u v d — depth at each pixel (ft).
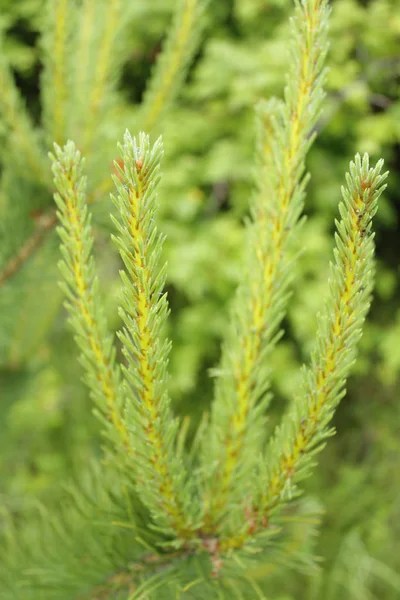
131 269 1.38
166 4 5.60
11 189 2.33
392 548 4.40
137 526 1.68
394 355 5.17
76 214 1.50
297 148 1.61
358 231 1.40
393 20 5.17
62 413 5.63
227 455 1.63
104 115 2.20
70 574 1.73
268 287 1.64
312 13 1.55
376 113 5.70
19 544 1.84
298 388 1.52
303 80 1.58
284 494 1.53
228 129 5.72
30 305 2.56
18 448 5.31
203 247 5.15
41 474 5.42
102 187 2.22
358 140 5.41
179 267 5.11
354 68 5.23
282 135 1.62
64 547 1.77
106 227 2.27
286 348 5.39
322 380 1.47
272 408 5.41
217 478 1.63
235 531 1.60
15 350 2.77
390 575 4.31
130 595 1.58
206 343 5.41
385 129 5.11
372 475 4.97
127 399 1.49
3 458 3.80
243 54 5.28
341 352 1.46
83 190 1.49
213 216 5.69
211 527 1.64
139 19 5.58
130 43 5.53
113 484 1.78
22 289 2.47
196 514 1.63
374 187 1.37
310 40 1.56
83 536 1.76
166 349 1.46
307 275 5.53
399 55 5.41
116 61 2.21
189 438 5.16
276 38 5.47
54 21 2.09
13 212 2.34
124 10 2.18
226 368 1.67
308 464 1.52
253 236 1.68
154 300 1.41
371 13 5.31
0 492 4.07
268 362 5.30
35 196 2.34
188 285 5.17
